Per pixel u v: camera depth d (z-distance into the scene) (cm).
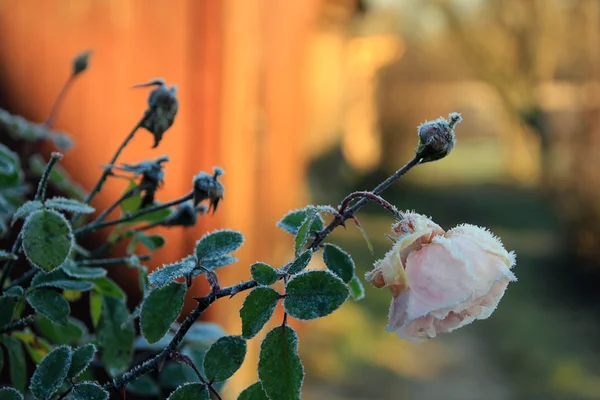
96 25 110
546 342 331
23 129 70
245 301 42
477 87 902
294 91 261
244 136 174
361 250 413
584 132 457
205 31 137
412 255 42
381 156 812
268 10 207
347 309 369
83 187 107
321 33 662
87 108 108
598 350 322
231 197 159
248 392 44
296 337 42
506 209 666
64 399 51
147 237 60
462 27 716
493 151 1149
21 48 100
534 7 633
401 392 270
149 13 122
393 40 815
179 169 130
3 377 80
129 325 56
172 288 45
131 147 117
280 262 241
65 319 51
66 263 53
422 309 41
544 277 438
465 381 286
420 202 736
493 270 42
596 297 398
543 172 621
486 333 346
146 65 122
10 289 52
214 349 44
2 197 61
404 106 819
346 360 297
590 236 431
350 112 816
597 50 473
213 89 139
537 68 645
